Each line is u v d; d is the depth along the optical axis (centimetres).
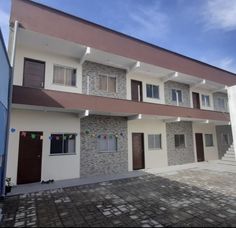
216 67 1599
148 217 501
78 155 1002
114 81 1188
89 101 941
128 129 1210
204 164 1421
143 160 1267
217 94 1834
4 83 607
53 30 859
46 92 829
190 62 1406
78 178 967
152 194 698
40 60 941
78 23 938
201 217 499
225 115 1619
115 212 534
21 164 850
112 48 1030
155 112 1177
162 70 1266
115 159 1123
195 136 1616
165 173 1090
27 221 480
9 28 820
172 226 451
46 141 923
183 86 1548
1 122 581
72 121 1007
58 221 479
